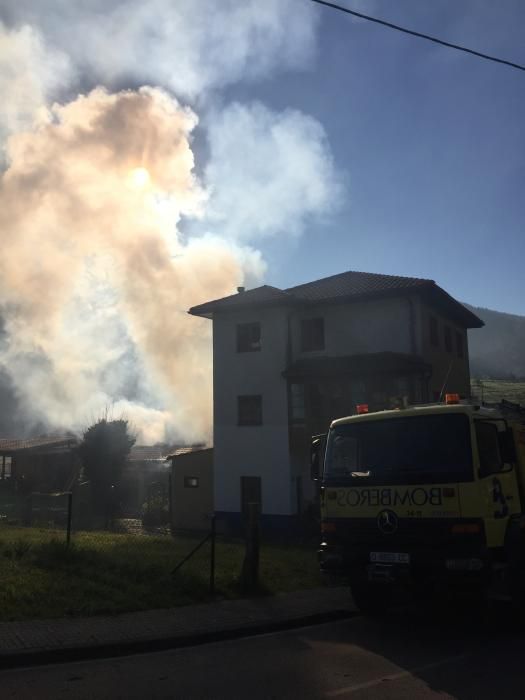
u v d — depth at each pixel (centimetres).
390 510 832
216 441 2812
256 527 1036
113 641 700
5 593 828
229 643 759
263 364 2744
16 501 3297
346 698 551
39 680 594
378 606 934
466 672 629
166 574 1016
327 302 2638
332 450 921
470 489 783
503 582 789
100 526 2927
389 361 2375
